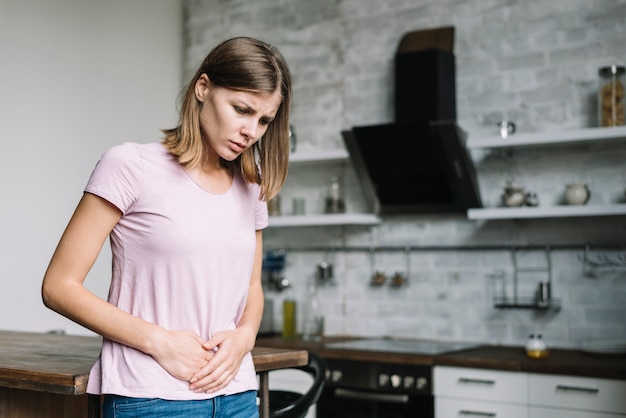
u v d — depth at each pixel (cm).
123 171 163
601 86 378
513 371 347
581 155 400
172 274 166
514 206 398
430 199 420
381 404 384
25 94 424
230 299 176
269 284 494
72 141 451
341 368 390
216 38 525
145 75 505
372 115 464
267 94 165
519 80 420
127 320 162
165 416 162
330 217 443
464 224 432
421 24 450
